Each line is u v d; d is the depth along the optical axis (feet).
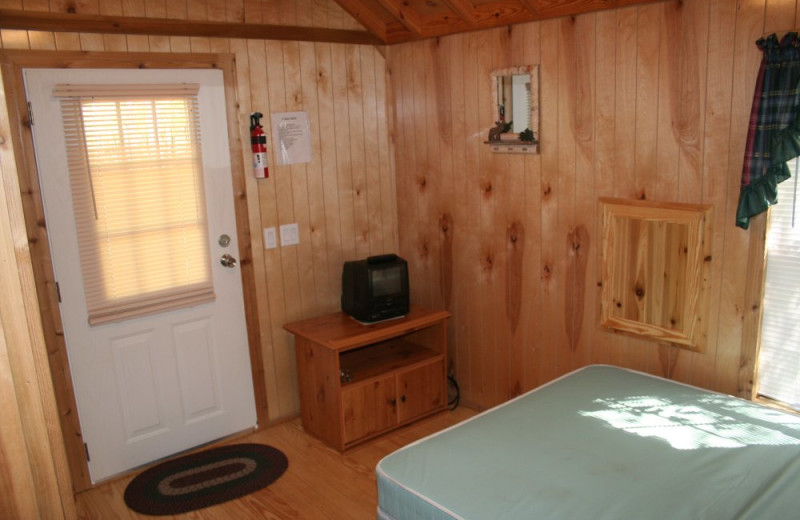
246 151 11.37
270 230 11.84
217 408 11.67
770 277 8.47
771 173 7.88
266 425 12.30
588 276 10.37
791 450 7.11
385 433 11.82
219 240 11.24
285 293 12.21
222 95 10.98
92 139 9.78
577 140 10.13
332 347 10.78
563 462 7.13
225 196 11.21
